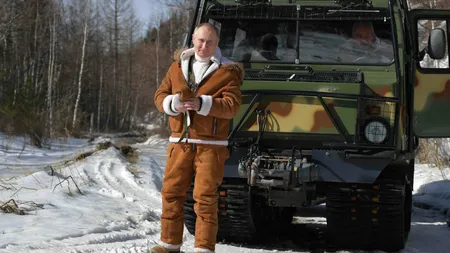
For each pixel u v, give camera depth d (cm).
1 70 2898
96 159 1446
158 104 488
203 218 483
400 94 674
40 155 1664
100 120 6456
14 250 561
